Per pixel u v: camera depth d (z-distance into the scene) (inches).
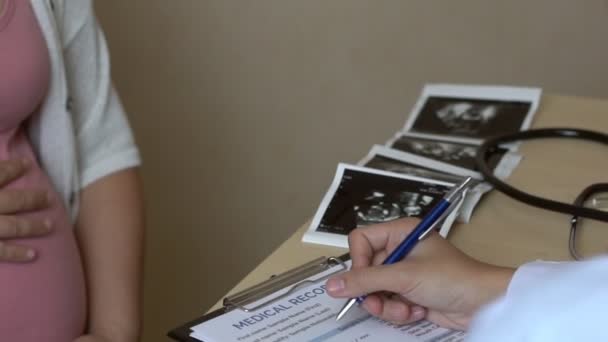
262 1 73.6
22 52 38.1
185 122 78.3
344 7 72.7
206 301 83.3
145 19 75.2
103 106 44.5
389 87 74.4
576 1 67.3
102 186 44.1
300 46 74.6
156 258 82.4
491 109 48.6
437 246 29.7
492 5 69.5
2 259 36.6
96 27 44.4
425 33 71.9
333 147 77.6
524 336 12.7
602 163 42.0
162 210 81.2
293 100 76.6
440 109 49.4
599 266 12.8
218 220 81.4
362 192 38.8
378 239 31.1
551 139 45.1
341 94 75.6
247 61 75.9
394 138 46.5
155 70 76.7
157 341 83.2
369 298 28.4
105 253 42.8
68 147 42.0
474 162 42.4
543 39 69.3
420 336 27.9
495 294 27.5
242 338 27.5
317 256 34.1
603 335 12.0
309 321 28.5
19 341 37.0
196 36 75.5
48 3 39.7
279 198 80.1
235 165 79.4
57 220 39.7
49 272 38.4
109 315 41.5
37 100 39.6
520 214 37.2
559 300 12.6
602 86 69.1
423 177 40.5
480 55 71.5
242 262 82.4
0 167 37.7
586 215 35.4
